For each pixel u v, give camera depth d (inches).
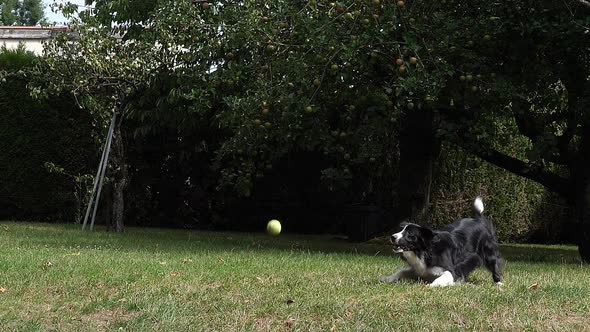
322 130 454.3
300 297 247.4
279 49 418.0
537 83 458.3
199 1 482.0
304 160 692.1
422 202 559.5
